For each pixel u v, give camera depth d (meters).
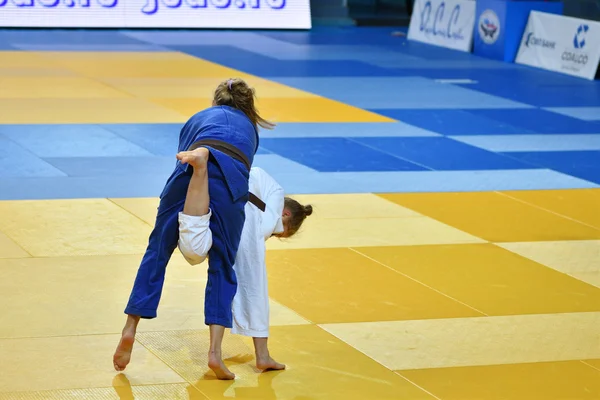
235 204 9.41
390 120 25.58
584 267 14.16
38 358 10.19
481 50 39.12
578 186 19.38
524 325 11.80
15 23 41.91
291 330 11.27
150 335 10.95
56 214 15.57
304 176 19.20
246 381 9.84
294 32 44.72
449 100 29.02
